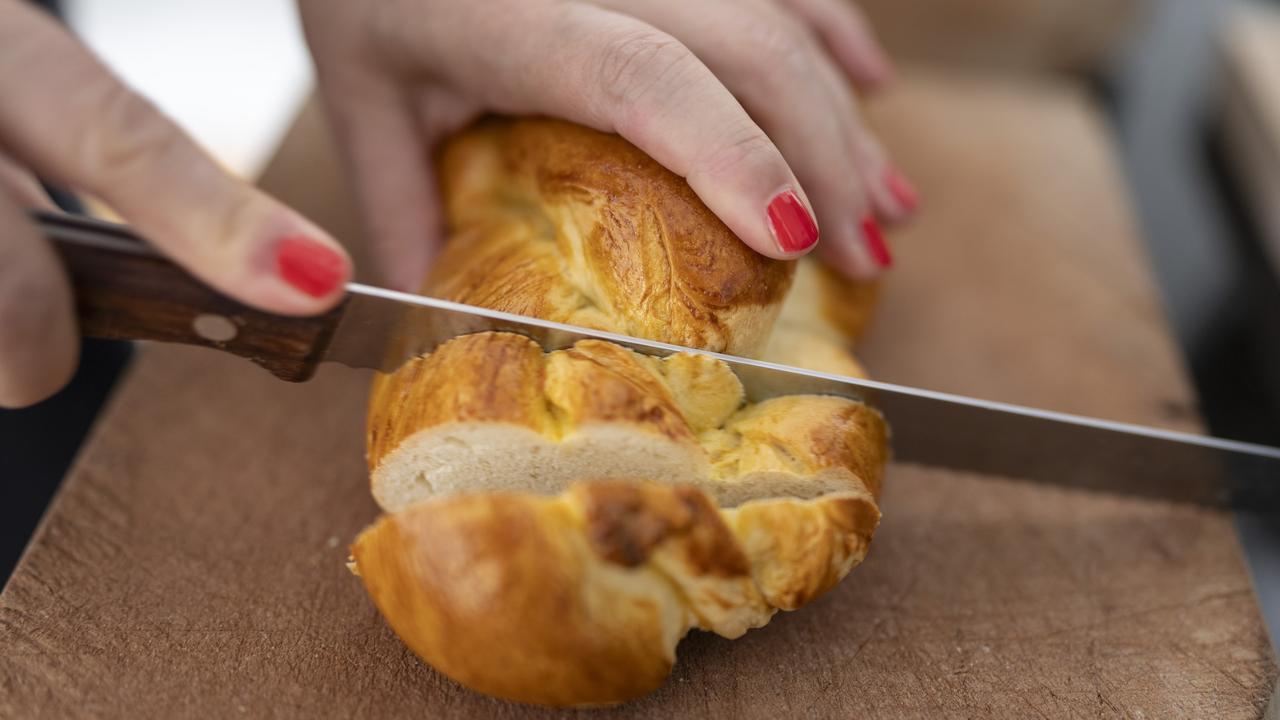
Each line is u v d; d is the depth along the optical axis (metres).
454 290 0.34
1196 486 0.37
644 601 0.29
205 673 0.32
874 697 0.32
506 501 0.28
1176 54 0.62
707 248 0.31
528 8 0.34
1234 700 0.33
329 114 0.41
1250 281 0.51
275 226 0.27
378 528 0.29
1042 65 0.59
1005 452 0.36
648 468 0.30
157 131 0.26
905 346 0.43
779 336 0.35
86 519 0.35
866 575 0.35
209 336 0.30
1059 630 0.34
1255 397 0.47
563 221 0.33
